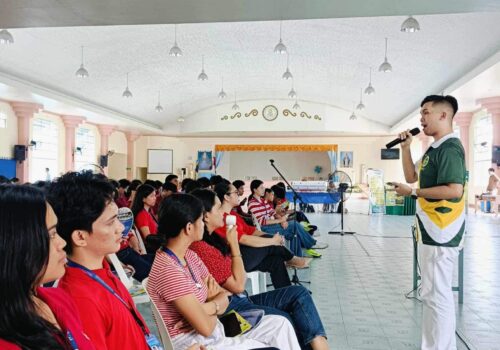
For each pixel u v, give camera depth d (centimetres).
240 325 216
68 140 1373
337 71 1207
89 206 136
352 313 371
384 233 925
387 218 1298
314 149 1855
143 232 394
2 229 77
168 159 1878
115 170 1819
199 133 1800
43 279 91
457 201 250
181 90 1381
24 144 1145
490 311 377
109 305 133
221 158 1953
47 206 90
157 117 1653
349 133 1755
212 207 271
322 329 243
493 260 609
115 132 1722
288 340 216
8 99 1088
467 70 919
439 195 246
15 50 831
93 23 516
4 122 1102
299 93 1570
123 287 149
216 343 194
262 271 376
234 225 253
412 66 1010
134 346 137
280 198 705
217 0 452
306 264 412
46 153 1288
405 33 834
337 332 325
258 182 559
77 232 136
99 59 962
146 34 898
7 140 1112
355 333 323
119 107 1395
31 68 927
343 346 298
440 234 251
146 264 348
